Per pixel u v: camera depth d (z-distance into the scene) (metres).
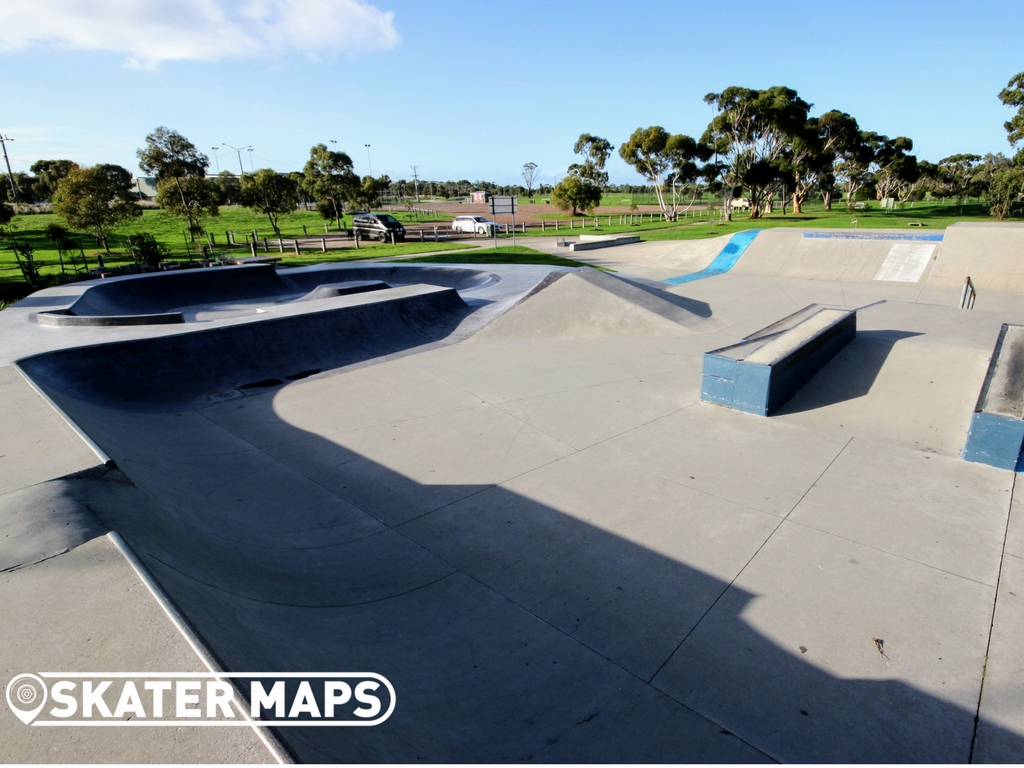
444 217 54.22
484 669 3.20
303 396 8.05
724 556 4.22
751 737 2.76
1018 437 5.16
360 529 4.77
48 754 1.78
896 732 2.79
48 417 4.96
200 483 5.39
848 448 5.89
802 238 18.62
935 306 11.49
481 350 10.18
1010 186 32.91
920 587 3.81
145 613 2.44
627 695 3.03
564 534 4.59
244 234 36.75
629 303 11.12
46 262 24.61
